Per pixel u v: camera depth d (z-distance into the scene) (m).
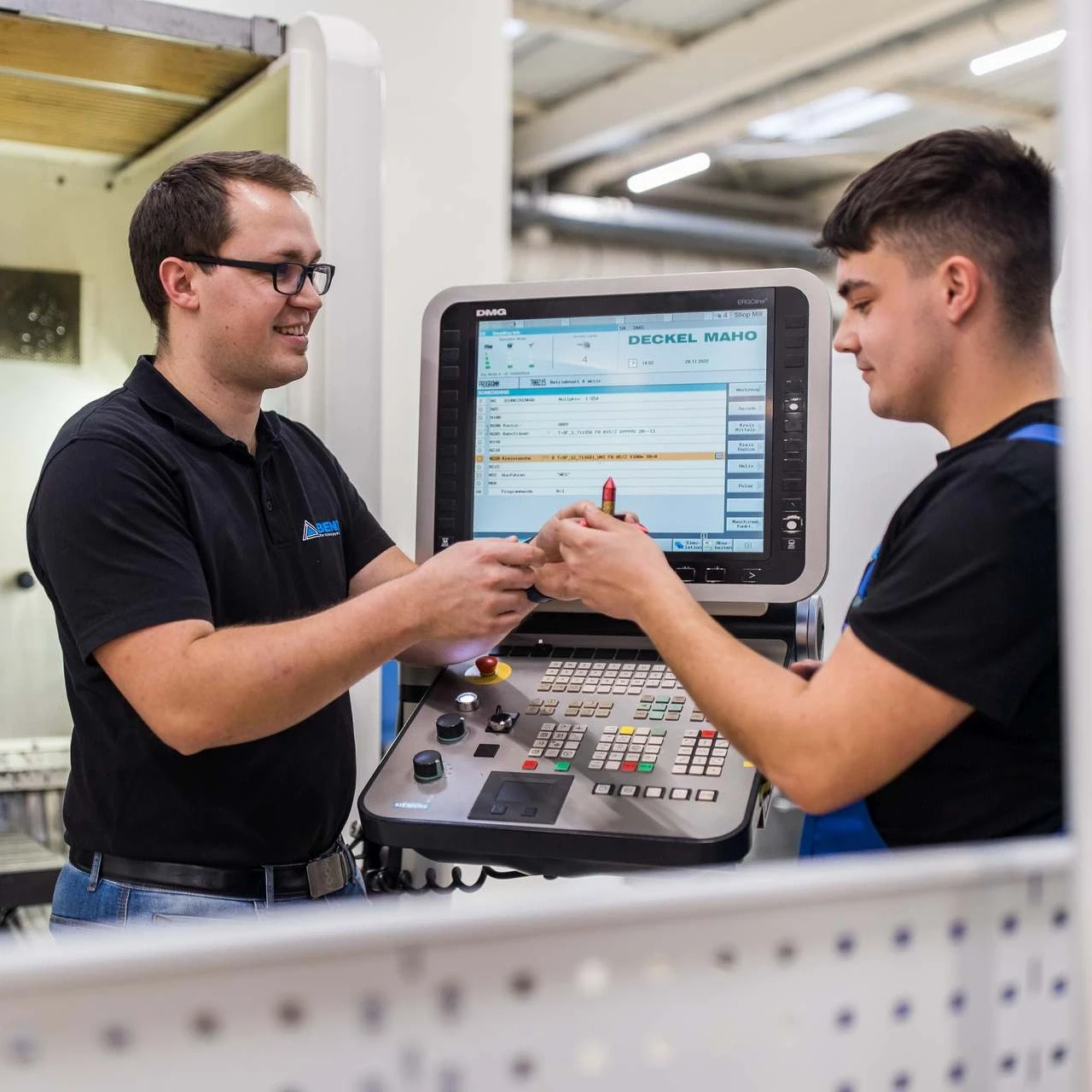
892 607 1.01
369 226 1.74
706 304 1.41
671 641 1.15
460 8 2.44
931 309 1.10
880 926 0.63
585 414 1.45
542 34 6.38
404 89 2.39
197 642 1.26
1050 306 1.11
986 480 1.00
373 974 0.55
